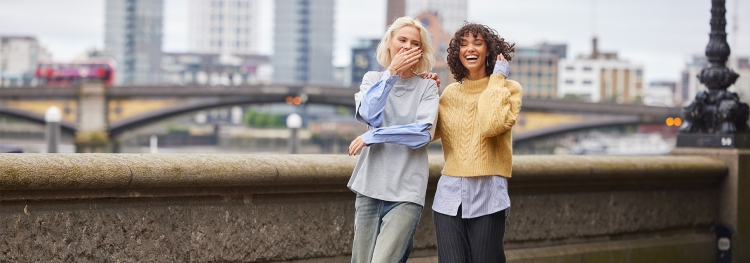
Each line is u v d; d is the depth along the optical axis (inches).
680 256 245.6
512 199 205.6
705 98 258.2
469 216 147.3
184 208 153.8
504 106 142.5
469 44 150.7
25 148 2573.8
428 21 4586.6
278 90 2822.3
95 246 143.0
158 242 150.4
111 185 141.4
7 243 133.7
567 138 5880.9
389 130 139.6
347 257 180.2
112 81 3639.3
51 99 2947.8
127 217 146.5
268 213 165.8
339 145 4699.8
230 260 160.1
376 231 146.1
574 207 220.5
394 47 145.9
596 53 7076.8
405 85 147.1
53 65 3597.4
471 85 150.9
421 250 191.9
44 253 137.6
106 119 2945.4
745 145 255.8
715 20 255.4
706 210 255.1
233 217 160.4
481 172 146.6
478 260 147.3
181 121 7741.1
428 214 192.5
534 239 210.8
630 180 232.2
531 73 5979.3
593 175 217.5
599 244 225.1
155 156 149.1
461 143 148.6
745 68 6402.6
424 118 143.4
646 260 236.1
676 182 246.7
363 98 142.2
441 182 150.8
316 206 173.8
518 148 4539.9
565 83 6747.1
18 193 134.0
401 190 142.9
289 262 169.8
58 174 134.4
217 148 5147.6
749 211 255.8
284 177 162.9
